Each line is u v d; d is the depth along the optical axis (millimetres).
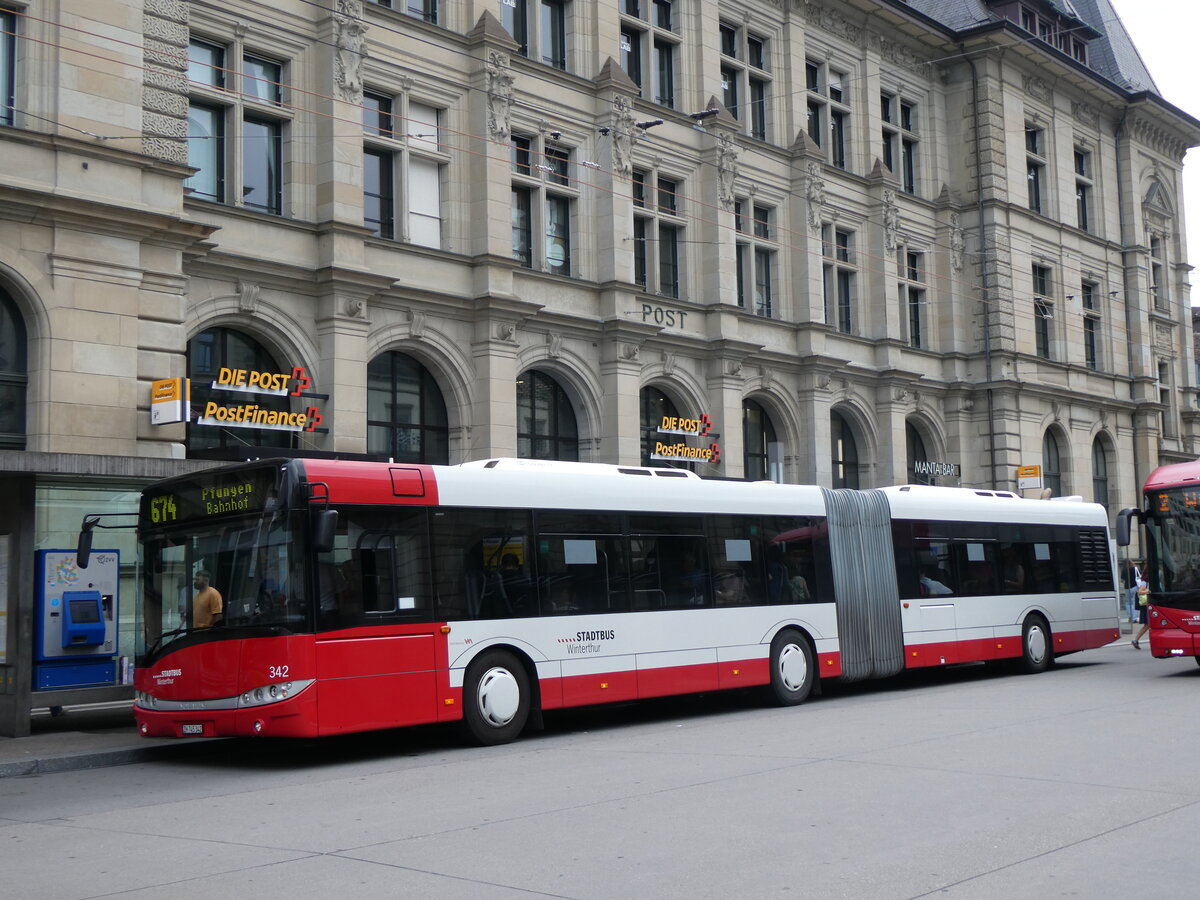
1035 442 40250
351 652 13055
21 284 17891
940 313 38938
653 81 30031
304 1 22828
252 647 12758
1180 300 50031
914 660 20062
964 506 21672
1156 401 46969
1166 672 21250
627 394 27750
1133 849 7980
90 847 8984
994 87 39906
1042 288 42531
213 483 13531
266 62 22625
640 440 28969
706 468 29969
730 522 17688
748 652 17516
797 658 18219
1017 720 14711
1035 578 22734
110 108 18969
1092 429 43781
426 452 24891
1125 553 44531
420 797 10672
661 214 29781
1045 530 23250
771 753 12586
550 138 27203
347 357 22562
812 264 33344
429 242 24938
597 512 15945
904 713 16062
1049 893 6930
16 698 15375
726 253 30703
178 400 18641
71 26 18656
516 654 14820
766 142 32531
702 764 11984
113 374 18688
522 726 14766
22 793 11922
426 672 13727
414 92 24594
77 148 18406
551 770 12008
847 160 36188
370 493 13594
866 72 36625
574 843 8430
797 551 18641
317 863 8117
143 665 13742
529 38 27328
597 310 27797
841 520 19438
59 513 16297
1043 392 40344
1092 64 48500
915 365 37312
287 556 12844
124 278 18938
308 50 22906
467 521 14477
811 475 32594
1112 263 46094
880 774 10961
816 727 14875
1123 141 47156
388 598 13539
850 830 8625
